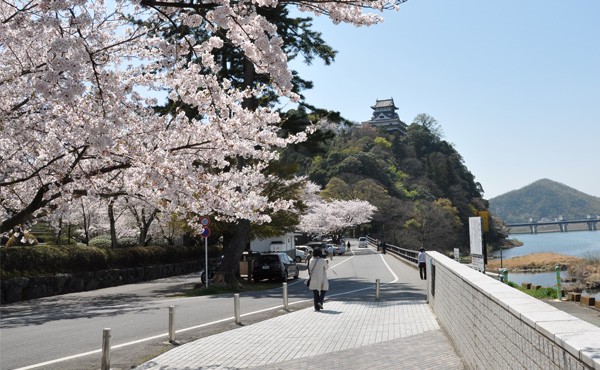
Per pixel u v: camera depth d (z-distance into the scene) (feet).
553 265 185.16
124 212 140.05
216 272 88.79
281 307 52.08
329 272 114.11
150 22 29.50
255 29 22.35
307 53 85.25
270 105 58.18
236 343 32.32
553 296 63.62
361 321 40.14
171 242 150.20
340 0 21.71
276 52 21.88
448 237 367.66
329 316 43.32
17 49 27.63
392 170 465.47
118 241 144.56
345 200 330.54
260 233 94.53
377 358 26.53
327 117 83.76
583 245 527.81
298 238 291.38
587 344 9.75
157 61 31.37
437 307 40.68
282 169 90.07
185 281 105.91
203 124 31.12
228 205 32.86
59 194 29.40
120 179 34.40
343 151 420.77
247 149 31.83
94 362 28.14
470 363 23.04
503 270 71.56
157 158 29.30
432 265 46.11
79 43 19.45
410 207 367.45
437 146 618.85
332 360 26.53
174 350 30.60
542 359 12.12
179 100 32.60
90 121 23.56
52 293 76.79
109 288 91.35
